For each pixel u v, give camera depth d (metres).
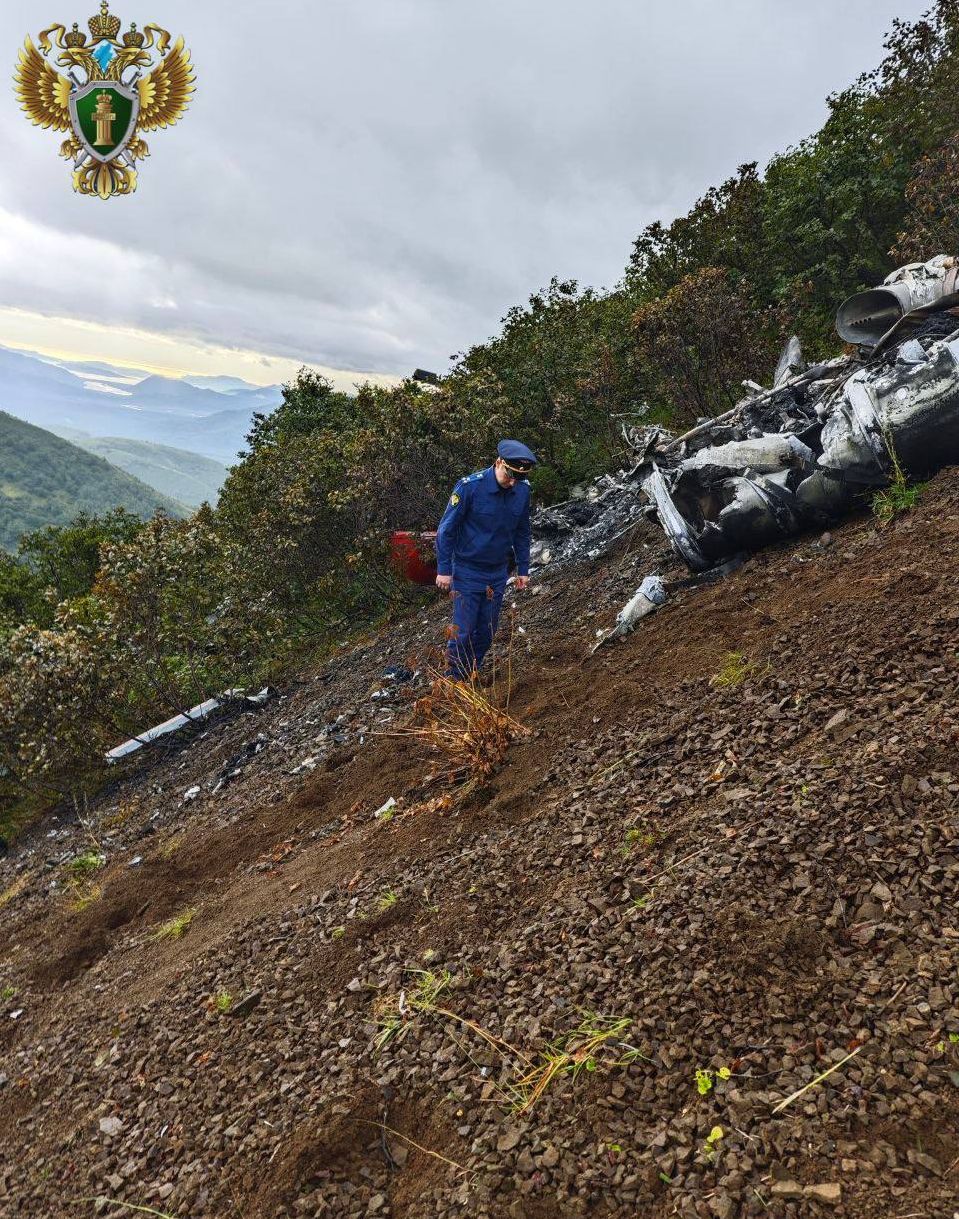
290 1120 1.96
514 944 2.24
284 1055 2.26
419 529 10.26
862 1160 1.30
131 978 3.51
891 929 1.71
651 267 12.16
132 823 7.02
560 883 2.45
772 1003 1.66
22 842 8.98
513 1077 1.79
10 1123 2.81
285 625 11.34
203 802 6.51
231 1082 2.26
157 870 4.86
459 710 3.89
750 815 2.26
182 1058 2.52
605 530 7.47
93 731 9.27
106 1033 3.02
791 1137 1.38
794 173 11.18
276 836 4.63
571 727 3.63
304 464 11.66
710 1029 1.66
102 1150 2.26
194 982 3.01
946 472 3.93
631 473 5.53
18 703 8.97
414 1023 2.10
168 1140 2.15
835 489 4.21
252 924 3.28
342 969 2.57
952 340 3.84
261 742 7.42
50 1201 2.18
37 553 28.42
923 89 9.78
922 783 2.04
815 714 2.63
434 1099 1.83
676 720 3.13
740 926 1.88
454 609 4.98
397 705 6.21
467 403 10.73
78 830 7.83
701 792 2.54
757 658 3.26
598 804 2.80
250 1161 1.89
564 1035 1.82
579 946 2.09
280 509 11.51
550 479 10.65
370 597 11.38
